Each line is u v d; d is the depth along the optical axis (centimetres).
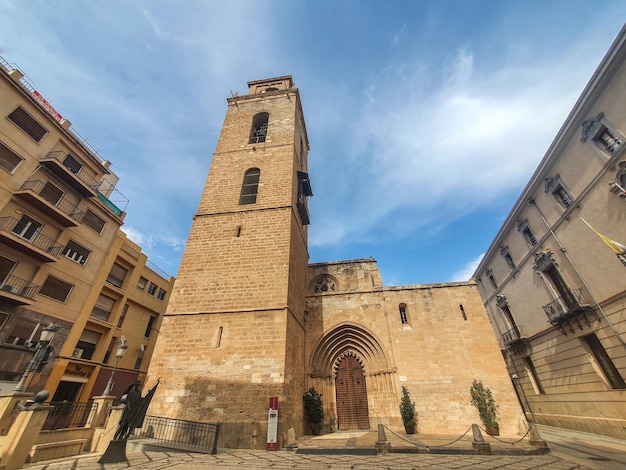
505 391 1656
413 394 1703
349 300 2053
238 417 1206
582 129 1522
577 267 1652
